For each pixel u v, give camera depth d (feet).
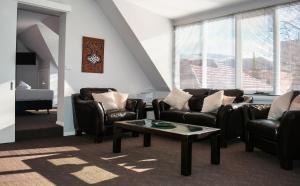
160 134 9.60
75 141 13.64
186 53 19.25
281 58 14.25
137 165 9.66
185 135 8.68
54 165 9.43
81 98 15.28
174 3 16.16
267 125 10.40
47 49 27.30
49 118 18.76
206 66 18.03
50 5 14.44
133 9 16.88
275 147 9.89
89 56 16.51
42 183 7.69
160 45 18.97
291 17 13.84
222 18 17.03
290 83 13.91
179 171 9.04
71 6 15.57
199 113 13.97
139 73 19.86
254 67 15.43
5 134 12.96
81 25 16.11
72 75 15.70
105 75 17.49
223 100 14.49
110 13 17.03
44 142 13.25
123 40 18.57
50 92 22.43
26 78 33.09
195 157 10.93
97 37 16.98
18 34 29.53
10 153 10.93
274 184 7.87
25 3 13.67
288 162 9.27
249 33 15.64
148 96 20.26
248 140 11.83
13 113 13.19
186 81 19.31
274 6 14.47
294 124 9.11
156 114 15.85
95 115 13.33
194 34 18.74
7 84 12.97
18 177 8.14
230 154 11.47
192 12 17.83
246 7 15.58
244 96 14.60
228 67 16.75
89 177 8.28
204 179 8.28
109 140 14.02
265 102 14.53
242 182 8.03
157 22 18.61
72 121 15.62
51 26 22.07
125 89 18.84
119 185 7.66
